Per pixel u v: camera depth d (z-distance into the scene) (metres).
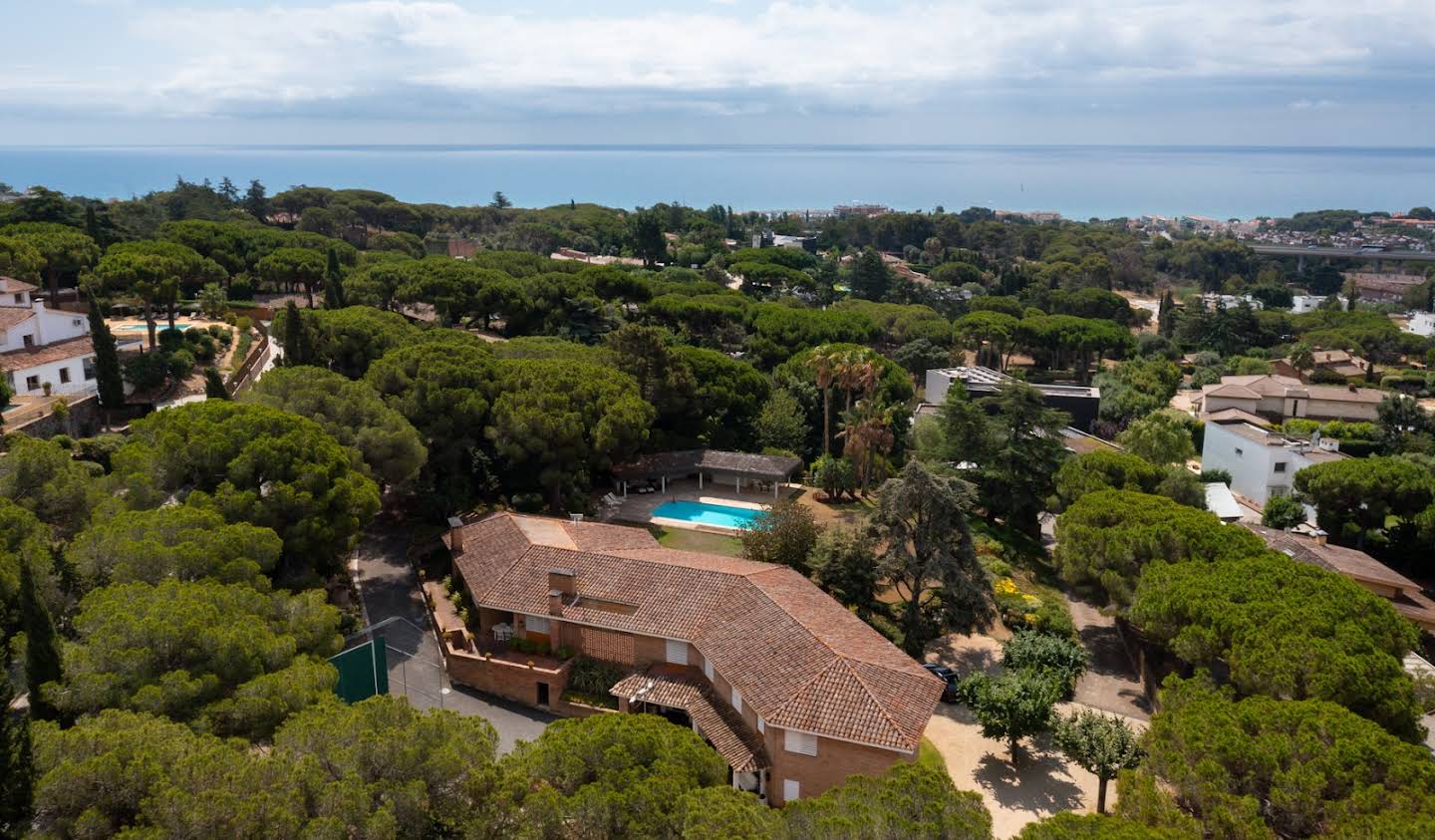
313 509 41.03
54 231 95.75
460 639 44.00
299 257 109.81
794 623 37.56
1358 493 63.34
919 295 191.88
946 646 47.59
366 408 51.25
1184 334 173.75
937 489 45.19
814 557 48.31
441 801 23.23
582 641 42.09
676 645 40.34
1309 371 136.75
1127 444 83.69
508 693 41.72
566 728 26.92
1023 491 64.94
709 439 76.50
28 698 28.77
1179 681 31.72
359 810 21.56
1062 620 48.25
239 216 175.38
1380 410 100.00
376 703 25.06
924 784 23.55
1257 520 74.06
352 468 46.84
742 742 34.84
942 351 124.25
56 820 20.91
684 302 115.31
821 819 21.75
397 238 172.50
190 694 26.83
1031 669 38.59
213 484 42.09
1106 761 32.94
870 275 192.88
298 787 21.77
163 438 41.47
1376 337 149.62
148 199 196.00
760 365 105.38
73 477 39.03
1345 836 22.75
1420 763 24.97
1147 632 40.62
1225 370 144.88
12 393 58.72
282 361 69.88
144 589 30.39
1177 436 81.19
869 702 32.59
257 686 27.64
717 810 22.53
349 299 102.94
